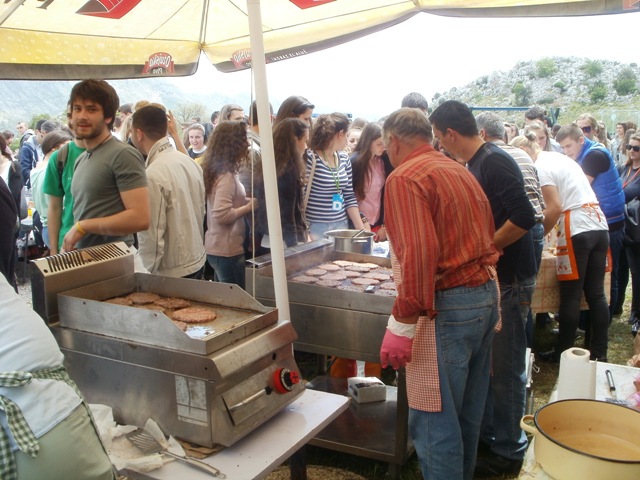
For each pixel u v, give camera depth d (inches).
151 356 60.2
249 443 60.6
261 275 105.3
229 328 65.5
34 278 67.2
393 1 121.6
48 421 46.3
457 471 76.5
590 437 53.3
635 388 68.7
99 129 95.7
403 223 71.1
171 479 54.5
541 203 112.1
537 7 100.3
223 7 131.2
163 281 78.0
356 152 174.9
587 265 148.6
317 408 68.9
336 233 135.8
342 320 98.6
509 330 98.5
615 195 170.2
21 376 45.6
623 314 198.7
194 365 57.7
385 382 140.4
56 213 112.1
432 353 75.0
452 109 96.0
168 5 123.3
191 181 119.3
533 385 143.3
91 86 93.7
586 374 61.0
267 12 130.6
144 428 61.9
